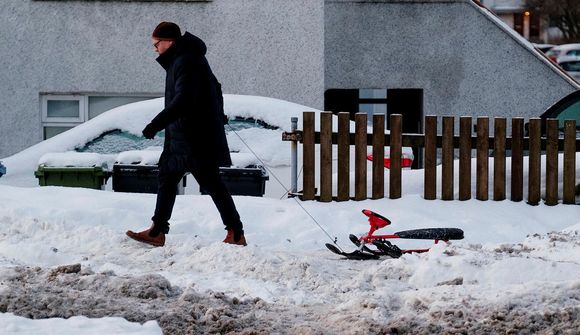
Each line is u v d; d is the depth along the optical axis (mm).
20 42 26859
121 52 26984
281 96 27219
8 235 13266
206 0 27016
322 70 27156
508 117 31000
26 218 13766
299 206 16234
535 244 13188
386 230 15352
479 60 30922
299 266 11578
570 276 10836
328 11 30906
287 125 19094
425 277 10992
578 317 8898
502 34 30859
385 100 32469
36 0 26828
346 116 17266
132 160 17516
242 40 27094
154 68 27047
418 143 17359
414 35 30953
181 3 26984
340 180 17250
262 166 17672
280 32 27094
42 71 26922
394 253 12750
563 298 9461
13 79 26938
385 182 17609
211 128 12945
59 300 8984
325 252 13711
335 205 16953
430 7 30891
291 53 27141
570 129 17562
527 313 9055
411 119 32406
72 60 26938
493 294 9594
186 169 12930
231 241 13094
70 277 10086
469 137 17469
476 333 8633
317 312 9680
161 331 8164
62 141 19297
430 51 30969
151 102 19734
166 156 13016
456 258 11164
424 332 8648
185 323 8695
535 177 17500
